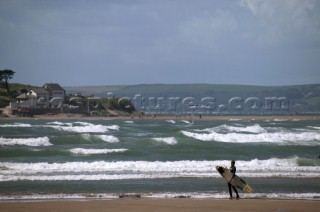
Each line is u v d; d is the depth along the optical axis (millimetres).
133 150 79000
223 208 35531
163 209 34875
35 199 41688
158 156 76625
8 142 94062
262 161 68938
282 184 51500
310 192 46938
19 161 68500
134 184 50562
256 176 56625
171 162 66688
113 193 45406
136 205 36688
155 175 56188
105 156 75812
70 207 35562
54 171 59000
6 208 35031
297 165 67375
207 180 53406
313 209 35688
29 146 92375
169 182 51906
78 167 62250
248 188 41969
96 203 37625
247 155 80938
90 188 48062
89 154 77125
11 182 50969
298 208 35969
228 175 42438
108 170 60219
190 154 79562
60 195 43594
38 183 50562
